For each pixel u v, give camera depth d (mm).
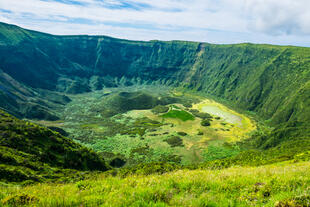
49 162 65750
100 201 6625
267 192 7301
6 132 67750
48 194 8039
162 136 152250
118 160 111000
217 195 7062
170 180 8773
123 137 152250
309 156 52969
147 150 127375
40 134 78688
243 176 9219
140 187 7746
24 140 69000
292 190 7133
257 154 103188
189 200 6512
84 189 8578
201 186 8047
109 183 8984
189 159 115750
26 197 6965
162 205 6059
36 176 45875
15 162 51125
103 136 154875
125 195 7000
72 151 79812
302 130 151750
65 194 7848
